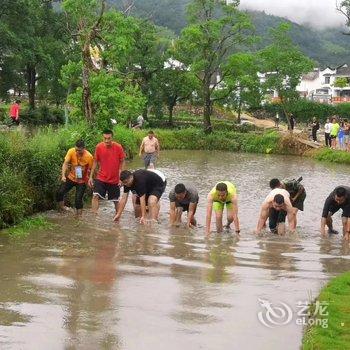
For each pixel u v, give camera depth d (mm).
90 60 21406
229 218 13562
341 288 8500
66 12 22375
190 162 31734
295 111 56938
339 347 6391
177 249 10984
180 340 6516
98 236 11945
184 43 48219
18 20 47312
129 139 29938
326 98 96562
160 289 8242
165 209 16078
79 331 6652
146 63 49375
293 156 40031
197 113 63312
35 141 15492
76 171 14414
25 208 13445
